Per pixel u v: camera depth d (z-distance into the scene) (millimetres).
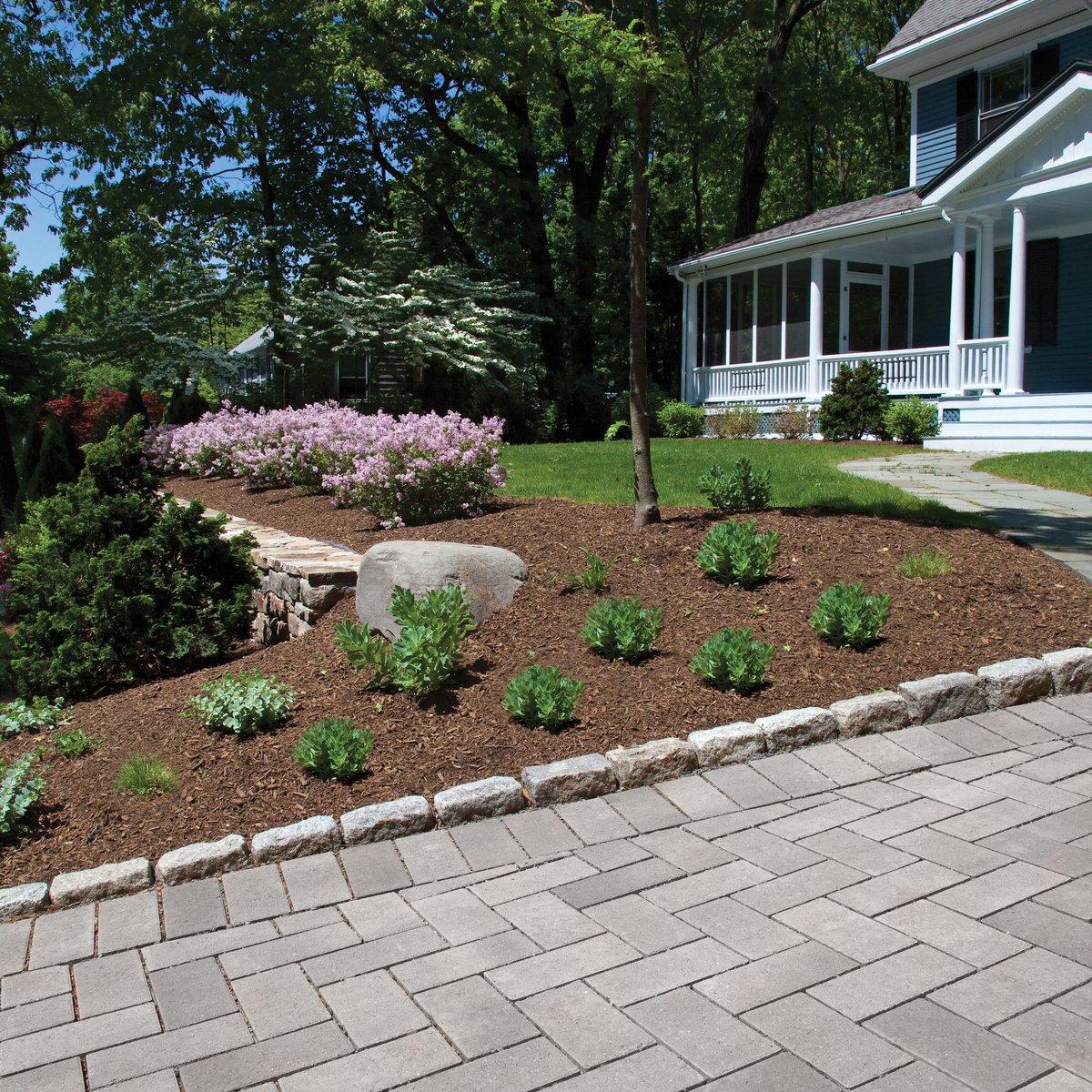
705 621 5363
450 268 22531
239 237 23344
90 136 19594
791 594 5609
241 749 4352
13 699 6398
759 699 4539
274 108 21234
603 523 7094
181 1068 2389
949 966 2619
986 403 14117
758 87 24969
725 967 2678
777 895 3061
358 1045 2438
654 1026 2430
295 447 11547
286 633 7141
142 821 3818
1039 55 16609
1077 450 12680
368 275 21625
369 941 2951
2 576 10438
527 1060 2328
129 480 7328
